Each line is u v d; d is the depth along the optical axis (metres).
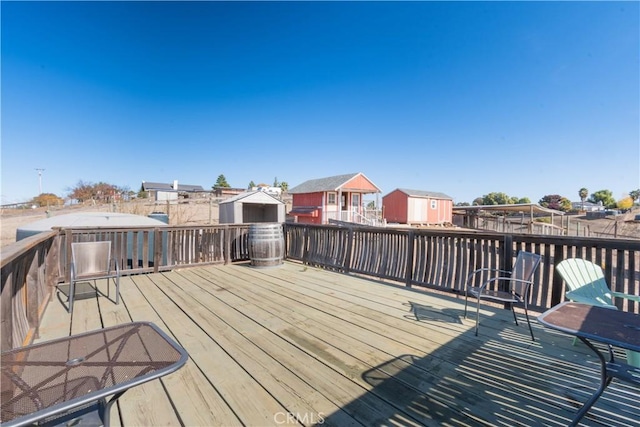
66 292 3.77
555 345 2.38
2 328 1.75
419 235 4.14
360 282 4.46
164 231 5.18
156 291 3.90
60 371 1.02
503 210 23.55
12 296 1.95
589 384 1.83
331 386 1.79
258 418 1.51
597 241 2.79
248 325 2.76
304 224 6.04
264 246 5.42
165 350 1.19
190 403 1.62
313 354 2.20
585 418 1.52
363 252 4.88
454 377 1.90
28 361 1.09
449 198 29.41
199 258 5.55
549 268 3.12
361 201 23.84
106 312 3.08
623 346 1.13
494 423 1.49
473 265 3.62
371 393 1.73
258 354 2.19
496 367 2.03
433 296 3.76
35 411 0.80
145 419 1.49
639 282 2.88
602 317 1.49
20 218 18.55
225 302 3.45
